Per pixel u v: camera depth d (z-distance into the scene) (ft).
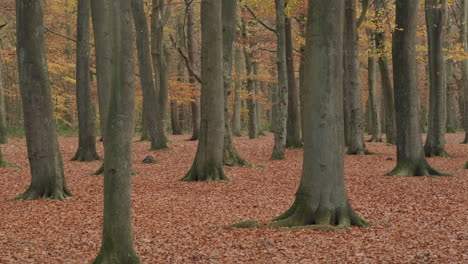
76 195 40.68
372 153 69.77
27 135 38.75
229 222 30.73
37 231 28.68
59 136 115.65
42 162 38.81
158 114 75.87
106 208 18.47
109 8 17.54
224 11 55.31
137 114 149.69
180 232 28.04
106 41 38.01
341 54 27.66
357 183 45.24
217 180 47.83
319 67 27.45
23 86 37.83
